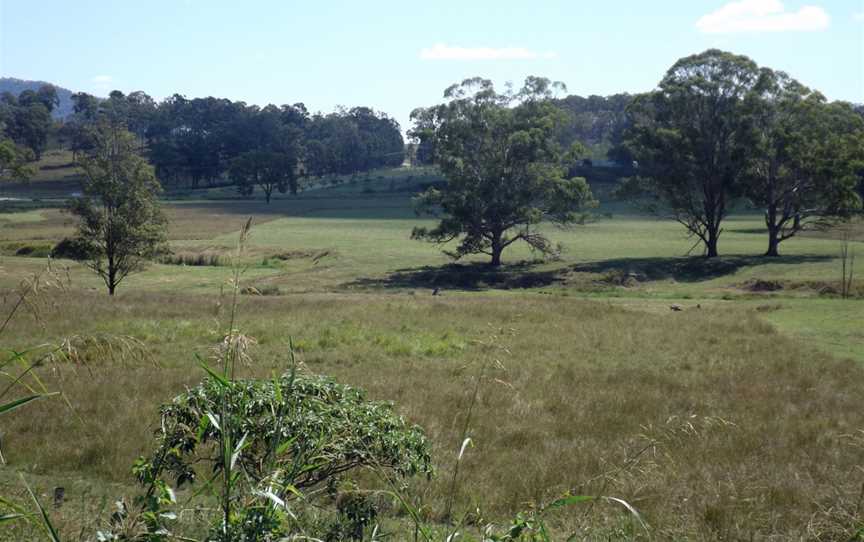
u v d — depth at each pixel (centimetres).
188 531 708
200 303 3506
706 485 1088
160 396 1620
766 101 7612
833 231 10162
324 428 712
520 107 8200
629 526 909
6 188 18450
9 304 2659
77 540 688
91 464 1160
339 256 8619
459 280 7288
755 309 4122
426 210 8131
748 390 1955
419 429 862
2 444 1234
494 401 1731
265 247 9300
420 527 676
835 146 7438
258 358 2166
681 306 4384
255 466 714
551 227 11588
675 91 7800
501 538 605
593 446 1351
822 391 1948
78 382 1655
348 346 2509
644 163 7981
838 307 4034
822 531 859
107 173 4841
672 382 2047
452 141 7950
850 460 1269
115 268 4906
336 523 777
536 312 3494
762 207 7850
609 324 3206
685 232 10812
